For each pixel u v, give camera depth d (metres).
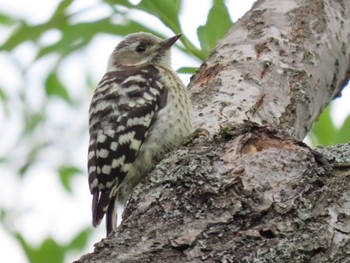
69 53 14.23
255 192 7.27
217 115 9.56
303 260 6.79
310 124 10.66
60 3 12.65
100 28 13.20
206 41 11.73
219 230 6.99
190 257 6.71
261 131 8.03
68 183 16.84
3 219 15.41
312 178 7.38
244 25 10.81
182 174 7.54
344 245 6.88
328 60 10.90
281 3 11.05
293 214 7.08
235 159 7.67
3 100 17.27
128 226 7.15
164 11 11.90
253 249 6.80
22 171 16.39
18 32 12.72
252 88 9.84
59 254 15.10
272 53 10.30
